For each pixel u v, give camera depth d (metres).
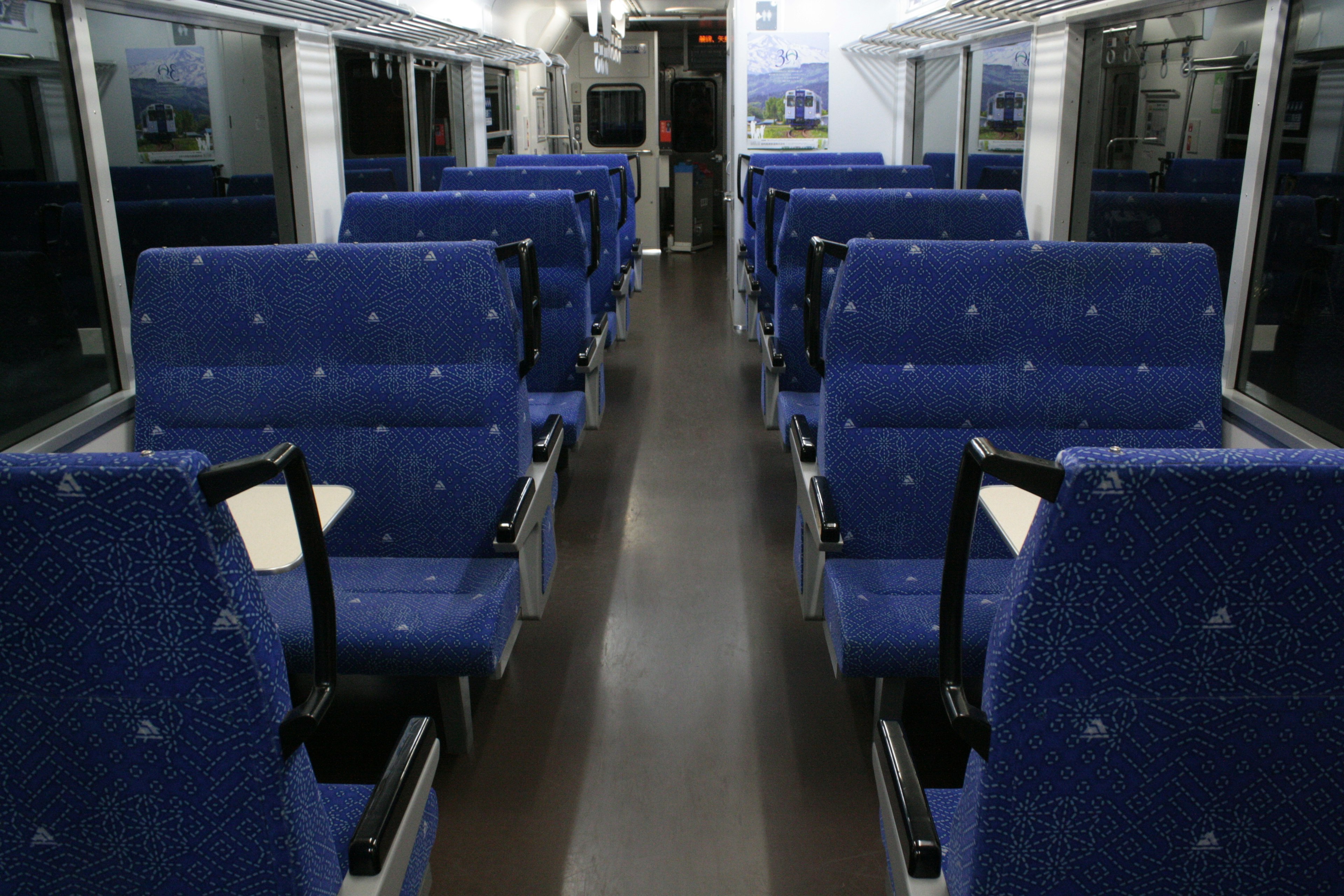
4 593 0.97
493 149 8.27
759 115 7.48
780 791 2.28
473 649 2.11
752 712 2.60
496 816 2.19
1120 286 2.35
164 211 3.66
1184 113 3.38
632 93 11.61
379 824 1.30
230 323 2.44
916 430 2.41
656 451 4.73
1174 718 1.02
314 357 2.46
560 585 3.35
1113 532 0.92
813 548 2.44
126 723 1.05
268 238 4.46
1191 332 2.35
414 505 2.50
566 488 4.26
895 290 2.37
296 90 4.38
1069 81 4.11
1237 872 1.11
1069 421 2.38
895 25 5.48
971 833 1.12
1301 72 2.67
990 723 1.04
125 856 1.13
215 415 2.46
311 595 1.23
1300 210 2.72
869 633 2.05
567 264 3.86
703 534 3.77
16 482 0.92
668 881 2.00
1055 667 0.99
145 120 3.53
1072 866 1.11
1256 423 2.67
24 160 2.70
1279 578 0.93
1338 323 2.70
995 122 5.37
